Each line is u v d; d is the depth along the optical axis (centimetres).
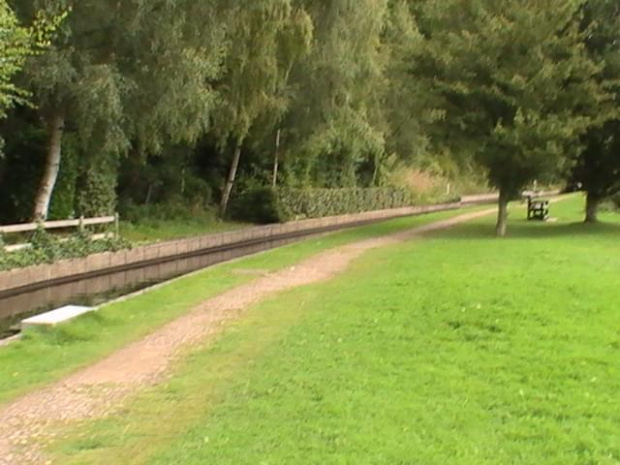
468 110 2109
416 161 4425
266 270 1584
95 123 1691
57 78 1536
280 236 2828
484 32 2041
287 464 477
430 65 2189
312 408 595
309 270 1565
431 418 557
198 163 3017
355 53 2725
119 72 1686
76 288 1655
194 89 1753
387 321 936
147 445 543
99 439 562
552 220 2886
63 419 617
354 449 498
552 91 1992
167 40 1689
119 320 1067
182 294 1281
